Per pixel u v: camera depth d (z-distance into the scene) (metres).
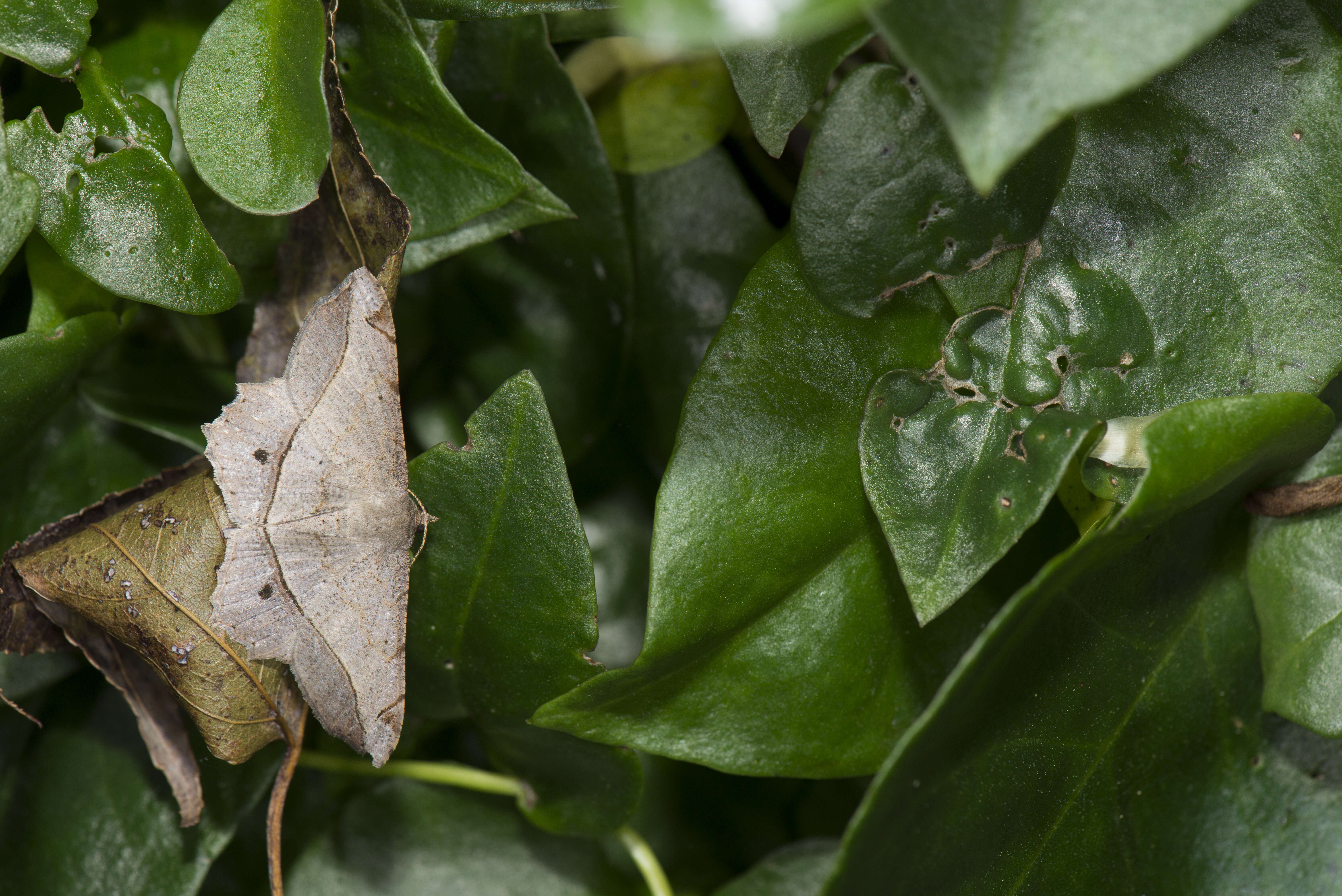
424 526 0.27
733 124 0.29
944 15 0.23
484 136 0.27
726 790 0.31
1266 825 0.27
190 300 0.26
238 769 0.29
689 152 0.29
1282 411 0.25
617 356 0.29
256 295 0.28
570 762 0.28
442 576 0.27
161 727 0.28
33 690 0.28
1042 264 0.26
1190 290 0.26
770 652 0.27
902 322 0.27
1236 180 0.26
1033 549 0.28
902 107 0.26
